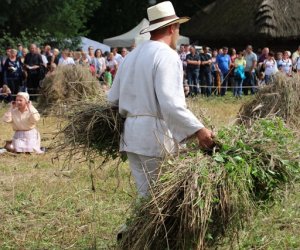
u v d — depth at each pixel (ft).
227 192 14.20
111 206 21.67
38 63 62.08
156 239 14.47
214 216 14.43
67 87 51.31
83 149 17.71
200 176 14.01
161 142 15.42
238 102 62.95
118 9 135.03
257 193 15.38
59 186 24.49
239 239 16.22
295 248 17.79
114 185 24.66
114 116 16.89
